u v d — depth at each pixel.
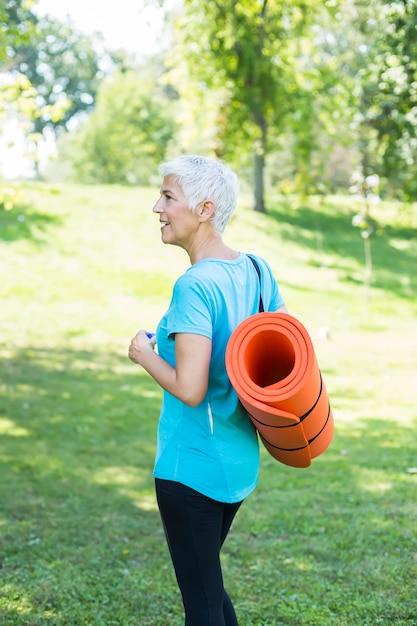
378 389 9.34
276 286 2.39
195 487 2.16
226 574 3.78
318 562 3.94
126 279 15.99
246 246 19.34
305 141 21.95
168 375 2.12
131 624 3.24
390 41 8.95
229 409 2.20
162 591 3.59
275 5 18.88
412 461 6.06
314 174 20.64
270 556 4.04
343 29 14.67
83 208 19.61
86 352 11.64
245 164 23.20
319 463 6.07
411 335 13.76
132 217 19.45
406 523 4.47
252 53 19.61
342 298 16.17
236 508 2.31
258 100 20.47
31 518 4.79
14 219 18.23
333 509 4.85
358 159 15.29
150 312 14.43
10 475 5.86
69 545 4.27
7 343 11.91
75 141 41.75
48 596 3.50
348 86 18.66
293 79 21.31
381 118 10.41
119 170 40.84
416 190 12.27
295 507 4.92
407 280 18.08
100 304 14.66
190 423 2.18
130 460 6.39
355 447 6.57
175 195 2.23
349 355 11.77
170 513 2.19
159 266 16.80
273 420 2.03
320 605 3.39
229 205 2.26
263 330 2.08
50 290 15.08
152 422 7.82
